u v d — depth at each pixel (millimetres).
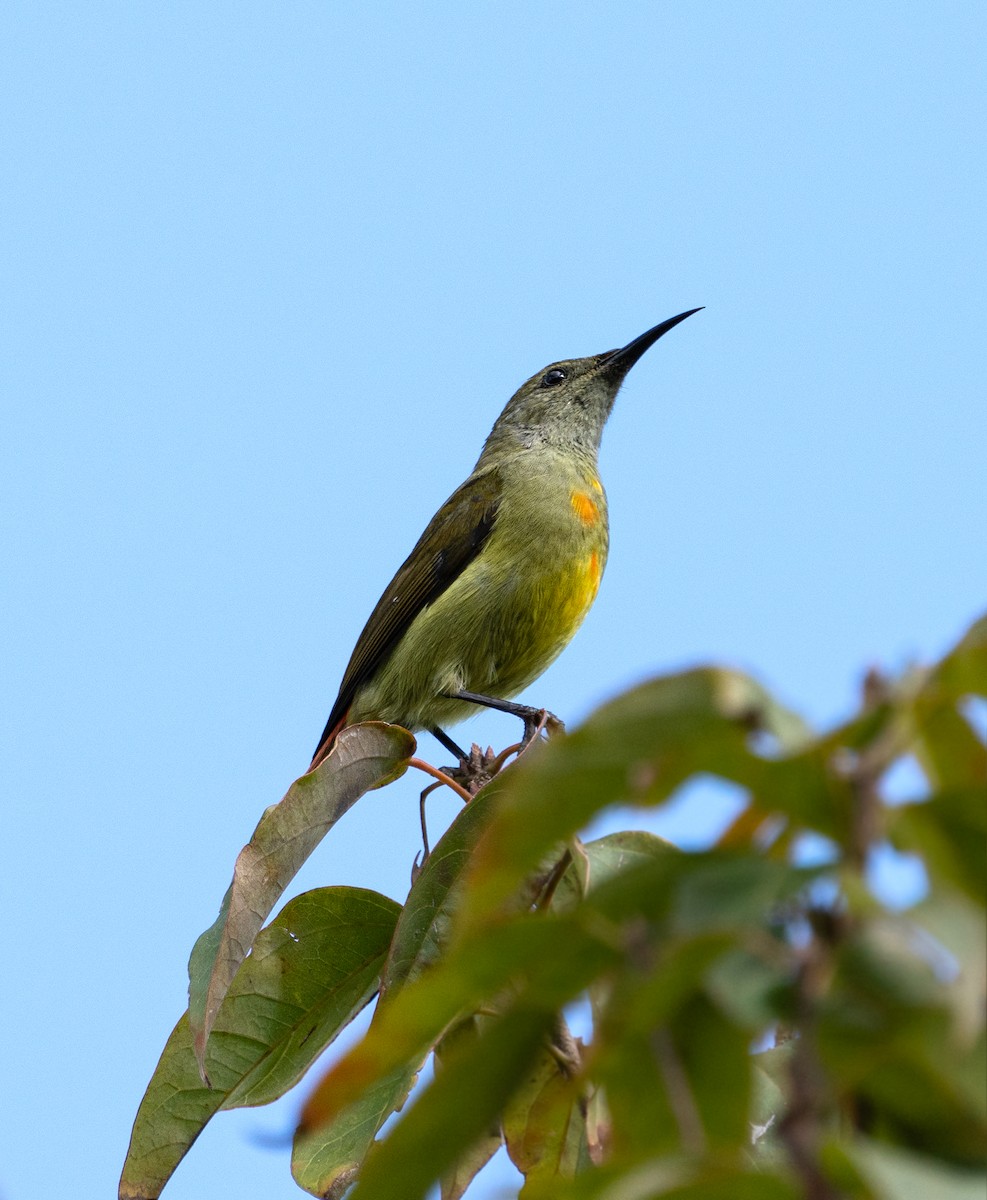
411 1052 2289
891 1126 1974
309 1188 5137
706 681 1971
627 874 2059
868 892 1819
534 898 4441
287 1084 5680
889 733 1998
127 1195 5551
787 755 1974
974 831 1994
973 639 2047
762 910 1926
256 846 5867
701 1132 2080
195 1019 5414
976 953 1737
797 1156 1755
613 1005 2008
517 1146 4488
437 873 5363
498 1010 3914
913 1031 1810
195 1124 5648
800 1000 1854
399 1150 2211
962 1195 1681
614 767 2043
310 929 5797
